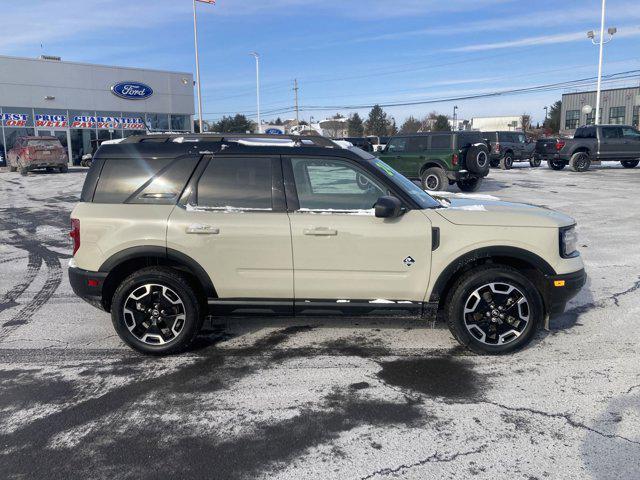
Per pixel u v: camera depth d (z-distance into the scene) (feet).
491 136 80.59
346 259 13.76
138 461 9.83
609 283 20.98
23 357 14.62
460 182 53.47
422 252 13.67
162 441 10.48
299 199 14.03
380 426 10.91
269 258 13.85
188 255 13.88
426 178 52.06
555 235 13.78
